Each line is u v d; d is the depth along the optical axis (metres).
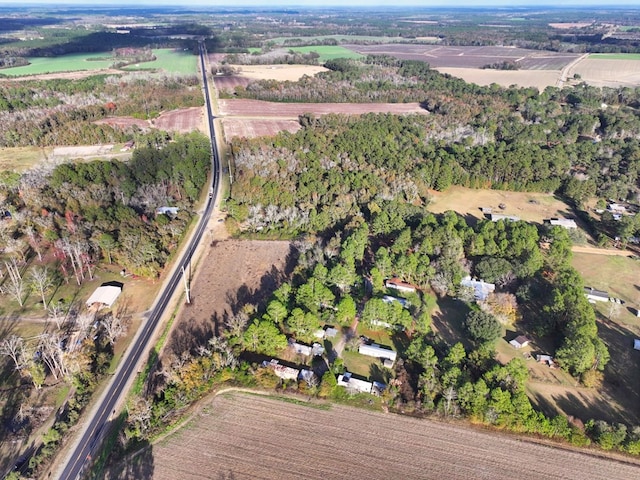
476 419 84.31
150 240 136.75
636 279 133.25
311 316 102.94
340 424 84.12
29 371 90.44
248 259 139.00
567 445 81.12
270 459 77.00
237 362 96.62
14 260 126.81
